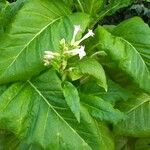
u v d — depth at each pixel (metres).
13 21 0.55
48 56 0.52
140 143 0.67
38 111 0.54
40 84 0.55
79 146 0.54
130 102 0.64
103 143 0.58
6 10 0.60
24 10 0.56
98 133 0.56
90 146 0.54
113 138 0.62
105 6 0.66
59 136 0.54
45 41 0.54
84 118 0.53
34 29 0.55
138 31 0.59
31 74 0.53
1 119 0.53
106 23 1.23
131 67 0.57
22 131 0.54
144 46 0.58
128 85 0.62
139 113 0.63
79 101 0.51
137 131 0.62
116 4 0.63
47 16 0.56
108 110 0.54
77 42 0.52
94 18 0.63
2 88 0.55
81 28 0.55
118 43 0.57
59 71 0.54
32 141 0.53
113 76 0.62
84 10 0.63
